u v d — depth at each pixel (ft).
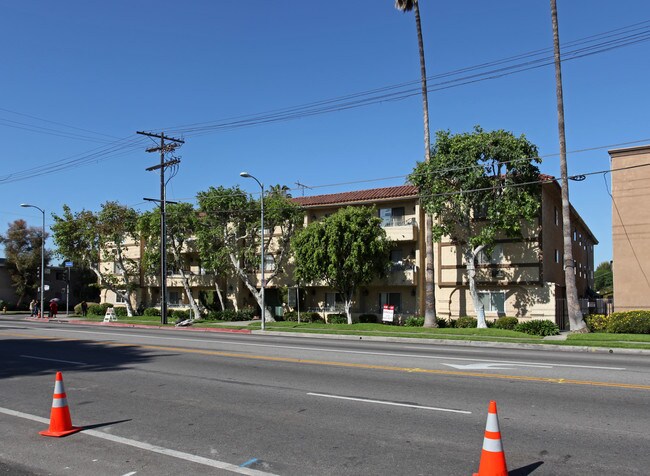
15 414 29.45
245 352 56.85
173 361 49.90
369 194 122.52
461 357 51.72
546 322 83.46
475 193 90.22
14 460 21.54
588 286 174.40
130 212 149.28
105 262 160.76
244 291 142.31
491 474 17.95
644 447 22.21
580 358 51.90
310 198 131.95
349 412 28.81
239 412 29.17
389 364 46.42
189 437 24.44
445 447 22.45
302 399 32.24
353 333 87.35
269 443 23.36
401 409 29.30
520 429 25.05
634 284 87.76
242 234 128.16
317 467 20.22
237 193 122.93
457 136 93.50
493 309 104.42
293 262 128.77
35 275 210.38
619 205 89.76
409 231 111.96
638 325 81.61
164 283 120.98
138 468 20.42
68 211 151.84
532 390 34.17
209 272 139.44
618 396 32.22
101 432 25.40
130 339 75.56
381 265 108.99
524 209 87.51
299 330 94.22
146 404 31.42
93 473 19.97
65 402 25.81
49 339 75.87
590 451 21.75
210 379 39.70
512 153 86.79
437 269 110.52
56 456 21.97
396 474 19.35
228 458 21.43
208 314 133.39
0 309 203.41
